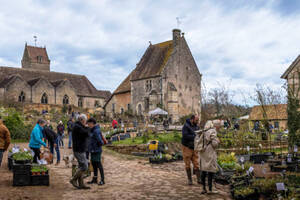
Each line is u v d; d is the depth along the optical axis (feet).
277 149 54.70
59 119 113.91
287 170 32.35
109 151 59.77
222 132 58.44
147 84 147.64
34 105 147.43
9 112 106.22
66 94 177.47
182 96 150.20
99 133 28.68
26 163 28.40
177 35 151.23
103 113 160.86
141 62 158.92
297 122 37.91
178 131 86.28
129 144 61.77
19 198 22.66
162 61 147.54
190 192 25.39
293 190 21.65
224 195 24.45
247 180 25.63
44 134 41.14
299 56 64.08
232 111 94.27
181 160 46.96
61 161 46.34
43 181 27.66
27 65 236.43
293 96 38.99
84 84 200.23
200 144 24.67
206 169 24.40
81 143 26.07
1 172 34.14
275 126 98.68
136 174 34.65
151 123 121.08
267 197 22.43
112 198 23.21
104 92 216.74
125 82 171.12
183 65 153.28
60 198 23.07
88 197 23.47
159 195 24.27
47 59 241.76
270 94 48.52
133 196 23.89
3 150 31.37
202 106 104.78
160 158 44.04
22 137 85.20
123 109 162.91
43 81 168.25
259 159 41.55
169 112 138.62
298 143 37.93
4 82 161.17
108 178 32.22
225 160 31.37
